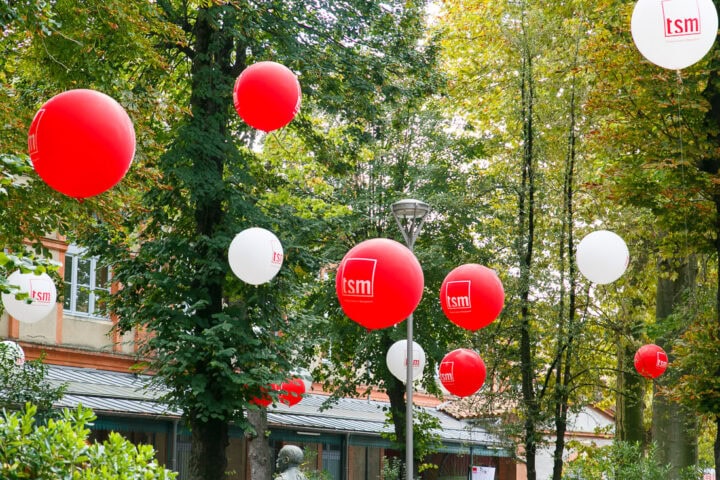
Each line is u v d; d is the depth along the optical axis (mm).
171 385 17719
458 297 11891
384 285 8383
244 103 10461
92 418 6000
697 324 15422
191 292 18047
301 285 19984
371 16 20594
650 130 15656
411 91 21000
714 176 14695
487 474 30250
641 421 24625
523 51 20188
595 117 18891
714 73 15195
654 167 14898
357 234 25781
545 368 20422
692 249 16312
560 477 19969
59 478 5492
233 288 18625
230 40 19328
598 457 21297
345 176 22578
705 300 18484
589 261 12828
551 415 19547
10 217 12789
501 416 19953
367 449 35469
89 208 13539
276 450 29078
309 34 20328
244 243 12633
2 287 7586
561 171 20172
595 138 16188
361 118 21188
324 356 26516
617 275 12898
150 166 15938
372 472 35594
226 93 18547
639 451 21766
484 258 20609
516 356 19828
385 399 38750
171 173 17859
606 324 20547
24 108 12891
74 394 22000
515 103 20422
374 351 25141
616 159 18141
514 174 20484
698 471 20891
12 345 16328
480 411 20000
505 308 19531
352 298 8492
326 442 29672
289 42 19406
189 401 17609
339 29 20422
